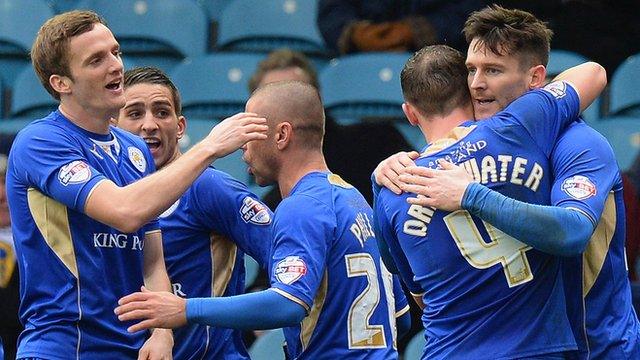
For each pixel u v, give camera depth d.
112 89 16.62
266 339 23.97
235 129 16.23
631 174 27.69
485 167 15.16
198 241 18.30
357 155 23.78
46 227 16.59
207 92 32.28
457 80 15.80
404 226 15.46
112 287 16.84
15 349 22.92
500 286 15.15
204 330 18.23
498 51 15.46
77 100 16.66
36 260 16.73
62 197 16.30
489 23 15.56
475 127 15.38
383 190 15.73
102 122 16.89
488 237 15.12
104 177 16.34
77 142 16.67
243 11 34.28
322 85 31.22
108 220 16.05
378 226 15.98
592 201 14.86
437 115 15.88
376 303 16.72
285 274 15.76
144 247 17.38
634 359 15.87
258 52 34.00
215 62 32.47
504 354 15.09
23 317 17.09
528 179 15.16
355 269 16.50
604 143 15.41
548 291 15.24
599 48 30.98
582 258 15.78
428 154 15.45
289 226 16.06
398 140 23.94
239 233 18.09
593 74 15.99
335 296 16.45
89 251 16.64
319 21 32.34
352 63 31.17
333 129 23.94
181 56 34.41
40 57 16.66
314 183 16.58
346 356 16.48
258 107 16.77
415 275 15.66
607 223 15.77
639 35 31.25
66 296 16.64
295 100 16.72
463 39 30.52
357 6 32.03
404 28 31.25
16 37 34.59
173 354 18.09
